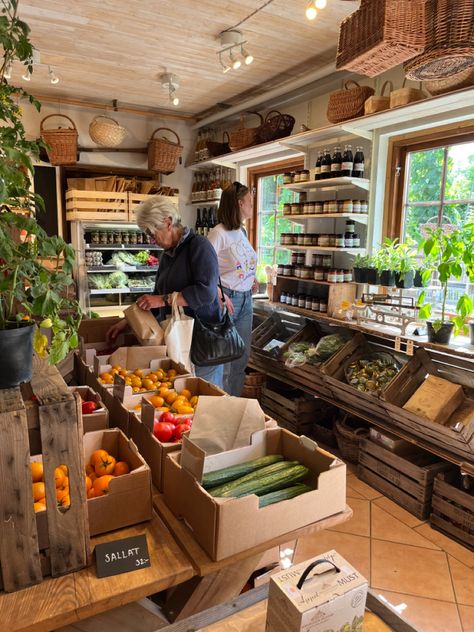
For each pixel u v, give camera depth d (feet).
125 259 16.01
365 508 8.71
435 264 9.59
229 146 15.33
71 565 3.55
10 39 3.69
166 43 10.75
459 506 7.75
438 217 10.03
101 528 3.92
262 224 16.34
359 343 10.39
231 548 3.77
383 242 10.98
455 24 4.95
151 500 4.12
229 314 9.27
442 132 9.61
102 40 10.63
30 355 3.55
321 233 12.40
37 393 3.48
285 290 12.92
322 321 11.65
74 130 14.65
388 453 8.99
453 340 8.86
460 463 7.60
